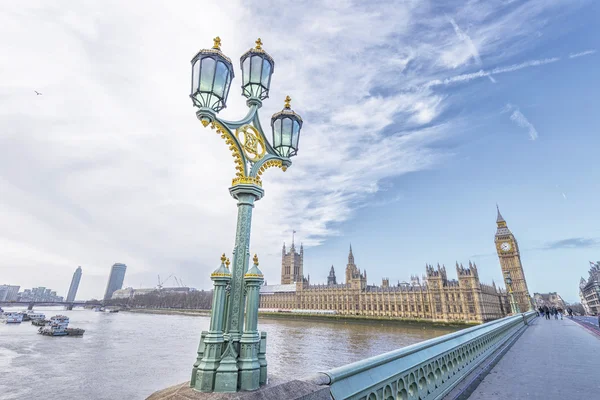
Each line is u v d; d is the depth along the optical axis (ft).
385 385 14.56
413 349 18.86
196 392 10.04
